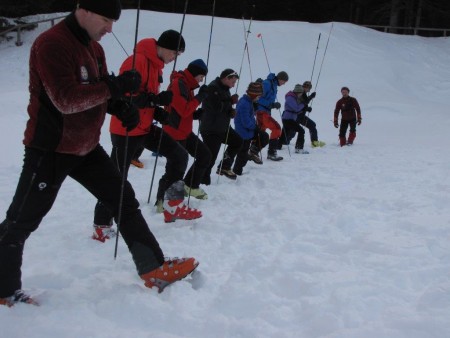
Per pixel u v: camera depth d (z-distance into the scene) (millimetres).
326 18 35875
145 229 2865
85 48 2535
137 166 7152
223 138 6332
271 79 8367
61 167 2557
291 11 34531
